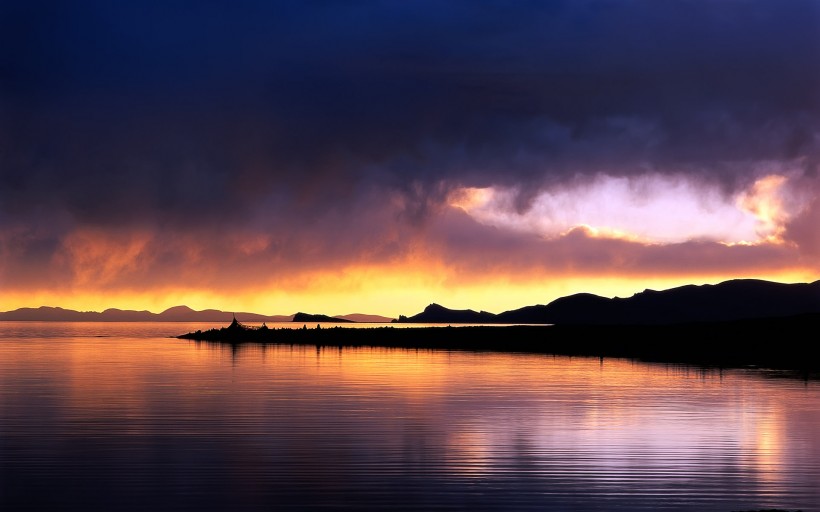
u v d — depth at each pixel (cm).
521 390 3744
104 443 2334
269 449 2255
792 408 3081
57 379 4294
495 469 2028
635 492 1817
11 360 6050
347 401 3294
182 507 1694
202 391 3662
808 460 2131
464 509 1688
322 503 1725
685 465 2077
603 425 2661
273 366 5356
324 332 11569
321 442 2361
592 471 2009
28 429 2566
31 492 1805
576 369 5100
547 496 1784
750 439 2417
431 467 2047
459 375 4591
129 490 1823
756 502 1748
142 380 4244
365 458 2150
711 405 3178
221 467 2041
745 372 4894
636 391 3703
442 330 12288
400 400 3328
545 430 2573
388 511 1673
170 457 2155
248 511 1666
